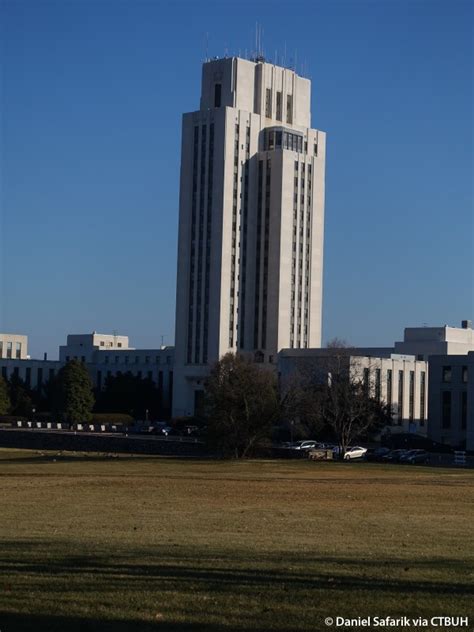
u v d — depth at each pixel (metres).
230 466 137.88
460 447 199.50
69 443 198.50
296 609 30.59
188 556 42.06
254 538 50.66
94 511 66.56
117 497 79.56
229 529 55.47
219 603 31.33
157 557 41.44
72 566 38.44
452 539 51.69
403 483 105.50
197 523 58.78
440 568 39.72
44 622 28.73
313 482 104.38
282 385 197.75
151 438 192.75
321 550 45.47
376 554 44.28
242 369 165.38
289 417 178.88
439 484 104.50
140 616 29.55
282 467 137.38
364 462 159.25
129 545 46.22
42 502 74.06
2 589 33.22
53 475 111.31
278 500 78.69
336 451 176.62
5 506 70.38
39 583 34.34
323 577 36.50
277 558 41.91
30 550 43.81
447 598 32.66
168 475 113.12
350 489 93.75
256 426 164.62
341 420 177.38
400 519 63.50
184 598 31.97
